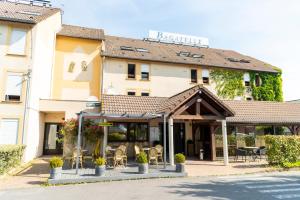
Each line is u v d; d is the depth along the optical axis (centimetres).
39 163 1544
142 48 2600
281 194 826
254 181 1049
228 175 1200
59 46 2261
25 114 1570
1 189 923
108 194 838
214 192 855
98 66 2312
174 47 2966
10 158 1252
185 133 2003
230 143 1794
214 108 1524
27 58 1634
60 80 2208
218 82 2567
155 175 1138
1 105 1545
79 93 2228
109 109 1444
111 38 2766
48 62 2041
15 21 1606
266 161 1636
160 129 1888
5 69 1584
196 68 2525
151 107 1594
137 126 1839
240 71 2666
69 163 1442
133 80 2292
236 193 840
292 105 2164
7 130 1535
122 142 1781
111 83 2214
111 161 1471
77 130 1459
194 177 1155
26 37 1655
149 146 1794
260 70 2716
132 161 1581
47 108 1847
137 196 808
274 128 2016
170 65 2447
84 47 2316
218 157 1708
